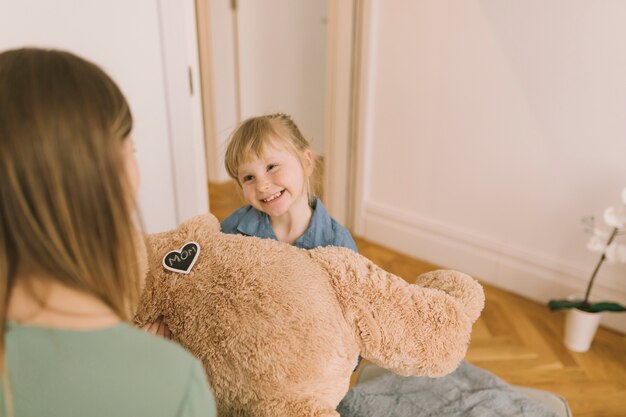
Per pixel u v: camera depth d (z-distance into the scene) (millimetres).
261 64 3506
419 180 2385
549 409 1271
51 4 1287
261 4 3381
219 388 627
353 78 2459
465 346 699
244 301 628
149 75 1526
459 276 761
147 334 433
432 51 2148
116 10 1406
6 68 385
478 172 2164
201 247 704
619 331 1926
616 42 1682
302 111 3678
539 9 1817
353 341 669
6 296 391
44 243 378
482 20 1965
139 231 664
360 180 2602
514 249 2129
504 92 1986
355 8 2332
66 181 374
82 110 379
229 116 3459
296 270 666
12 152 364
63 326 404
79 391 396
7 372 394
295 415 594
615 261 1679
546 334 1909
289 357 604
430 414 1263
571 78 1810
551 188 1968
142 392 405
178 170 1667
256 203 971
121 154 412
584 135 1833
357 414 1271
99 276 403
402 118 2352
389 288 682
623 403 1581
